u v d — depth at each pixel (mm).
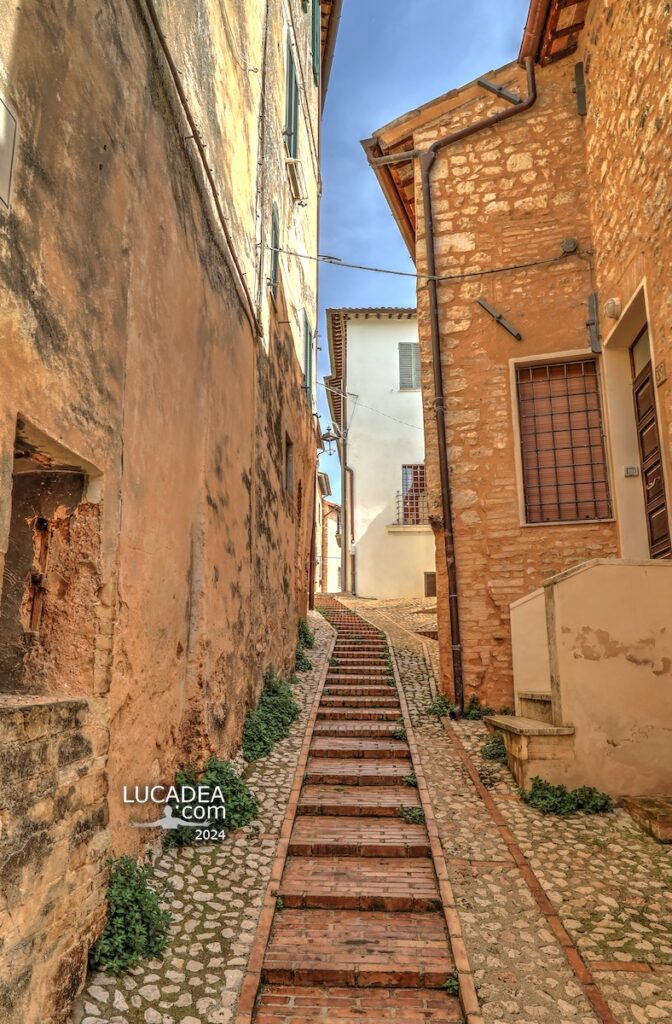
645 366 7445
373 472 20438
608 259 7578
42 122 2865
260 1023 3078
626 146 6785
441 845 4664
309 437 12797
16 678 3188
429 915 3969
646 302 6262
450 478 8188
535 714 6289
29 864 2551
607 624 5414
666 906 3902
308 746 6531
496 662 7711
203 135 5484
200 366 5332
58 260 2982
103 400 3428
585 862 4406
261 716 6844
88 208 3307
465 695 7734
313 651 10859
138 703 3947
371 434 20672
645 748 5277
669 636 5387
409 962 3475
